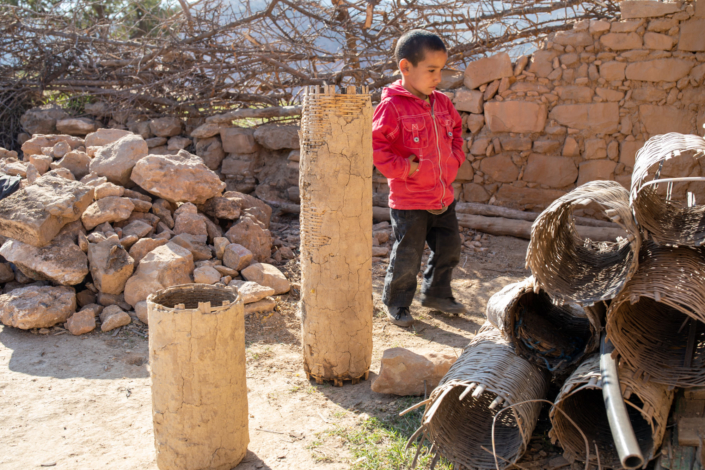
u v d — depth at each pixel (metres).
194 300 2.85
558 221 2.84
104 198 4.73
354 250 3.26
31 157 5.38
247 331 4.20
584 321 3.10
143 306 4.21
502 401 2.67
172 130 7.52
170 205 5.28
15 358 3.69
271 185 7.18
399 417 3.05
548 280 2.64
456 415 2.86
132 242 4.59
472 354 2.87
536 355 2.82
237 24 7.24
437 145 3.88
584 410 2.81
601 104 6.11
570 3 6.56
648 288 2.36
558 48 6.20
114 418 3.06
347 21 7.08
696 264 2.50
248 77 7.43
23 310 3.97
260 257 5.31
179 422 2.48
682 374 2.47
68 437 2.88
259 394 3.34
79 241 4.45
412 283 4.27
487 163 6.64
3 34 7.63
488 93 6.53
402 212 4.03
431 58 3.63
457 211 6.67
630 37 5.91
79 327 4.04
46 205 4.30
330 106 3.11
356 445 2.83
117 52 7.93
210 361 2.46
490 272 5.52
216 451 2.55
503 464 2.57
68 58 7.80
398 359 3.25
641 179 2.44
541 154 6.41
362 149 3.21
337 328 3.32
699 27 5.70
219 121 7.23
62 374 3.51
